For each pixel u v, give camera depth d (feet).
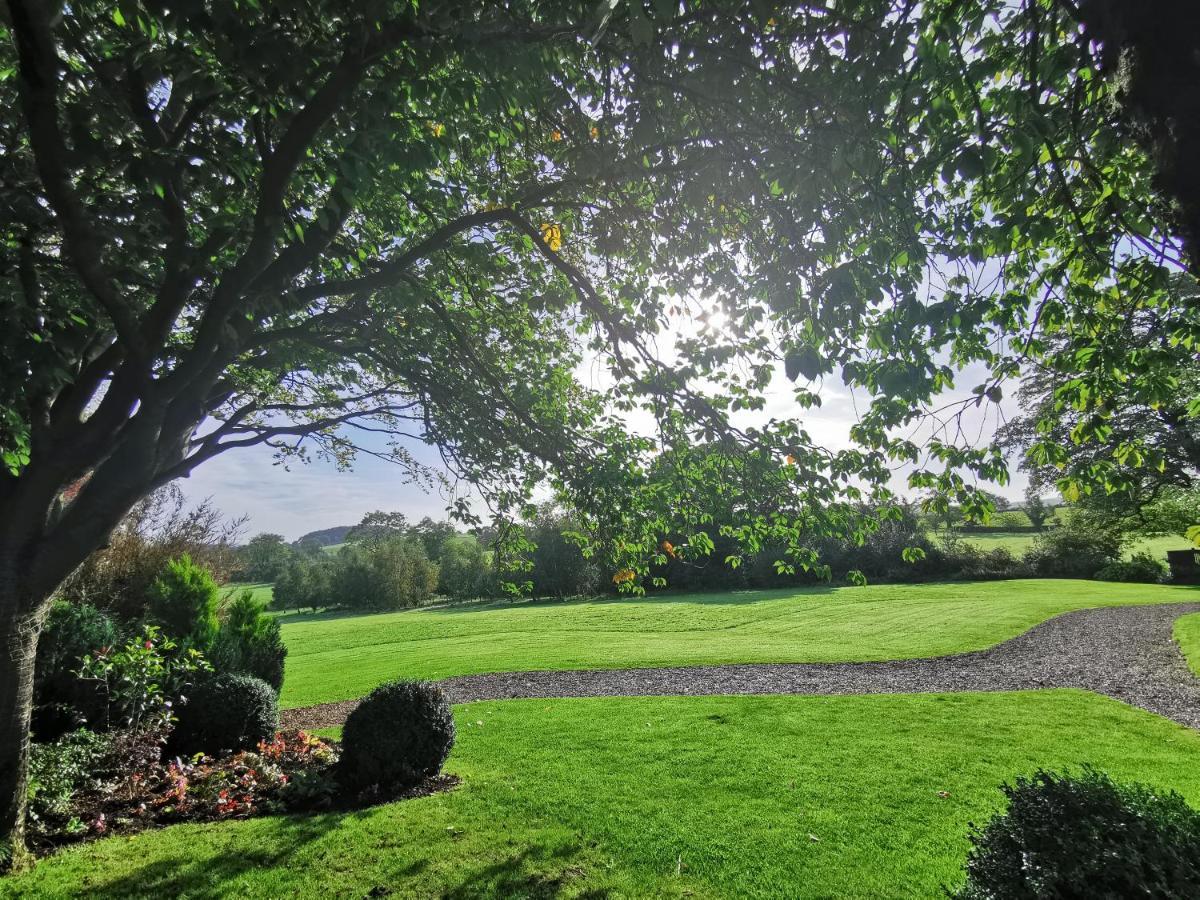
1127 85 6.02
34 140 10.52
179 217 12.78
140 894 14.64
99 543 15.66
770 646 55.83
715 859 15.83
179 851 16.78
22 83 10.18
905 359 11.69
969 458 16.26
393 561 142.92
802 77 12.74
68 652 23.45
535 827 18.04
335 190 11.89
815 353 11.64
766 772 21.89
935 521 120.78
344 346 21.94
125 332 13.09
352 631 89.61
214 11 9.18
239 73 10.61
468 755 25.50
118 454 15.10
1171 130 5.63
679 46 12.91
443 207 20.44
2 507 15.03
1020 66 14.06
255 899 14.43
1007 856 9.77
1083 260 16.80
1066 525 113.80
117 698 23.34
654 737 26.99
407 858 16.29
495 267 21.74
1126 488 17.39
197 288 19.27
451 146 15.31
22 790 16.10
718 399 20.30
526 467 23.49
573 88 16.29
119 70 13.23
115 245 13.93
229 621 36.68
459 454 23.62
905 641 55.72
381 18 11.06
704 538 20.18
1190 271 6.04
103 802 19.72
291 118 12.68
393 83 11.35
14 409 13.20
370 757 21.71
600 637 68.18
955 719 28.27
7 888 14.84
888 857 15.49
